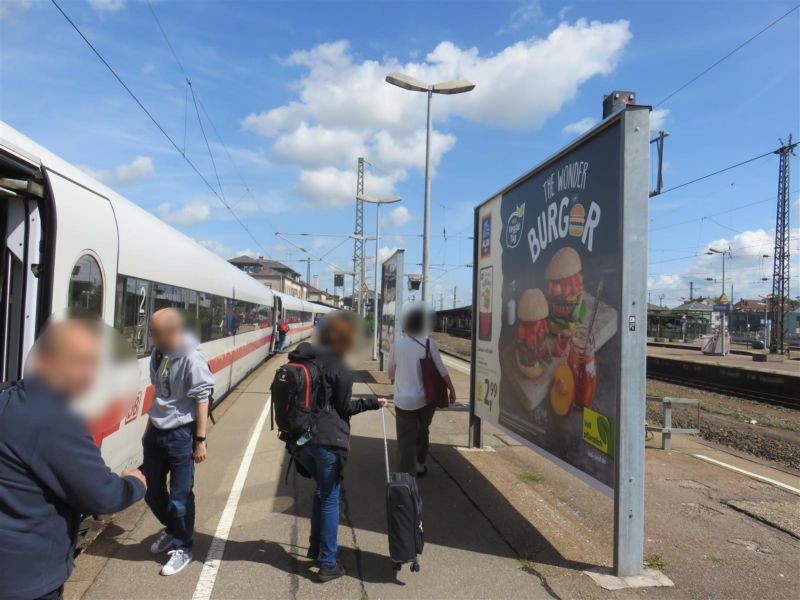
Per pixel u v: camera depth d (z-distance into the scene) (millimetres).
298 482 6039
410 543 3814
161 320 3838
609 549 4453
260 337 18734
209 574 3865
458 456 7168
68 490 1880
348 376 3908
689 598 3678
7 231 3598
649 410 12750
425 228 15773
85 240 4285
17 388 1936
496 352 6531
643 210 3881
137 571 3883
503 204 6359
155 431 3920
